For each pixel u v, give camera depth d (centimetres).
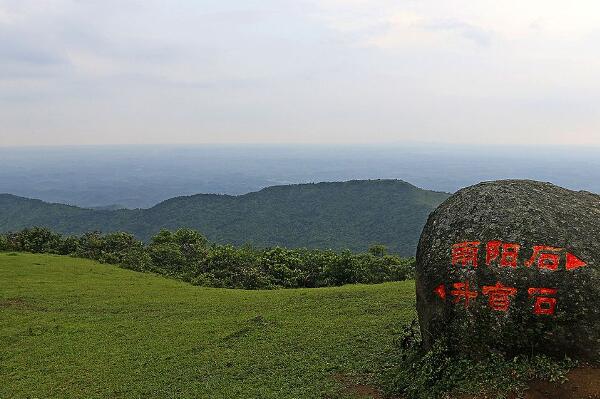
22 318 1897
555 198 930
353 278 2819
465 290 893
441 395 874
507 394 809
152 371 1359
